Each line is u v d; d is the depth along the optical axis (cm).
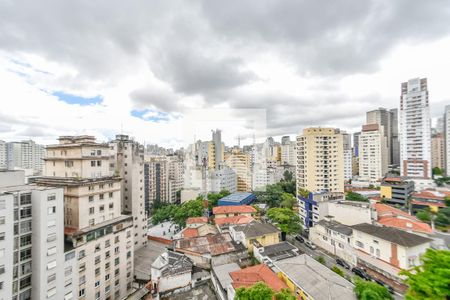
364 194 8550
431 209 6294
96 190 3319
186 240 4378
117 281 3444
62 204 2688
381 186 8094
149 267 4197
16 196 2369
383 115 15462
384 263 3384
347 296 2347
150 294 3234
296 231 5162
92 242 3059
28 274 2455
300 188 7681
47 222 2527
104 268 3231
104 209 3444
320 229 4775
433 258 1288
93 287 3048
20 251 2388
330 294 2375
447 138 10538
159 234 6481
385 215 5209
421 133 10138
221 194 7562
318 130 7300
